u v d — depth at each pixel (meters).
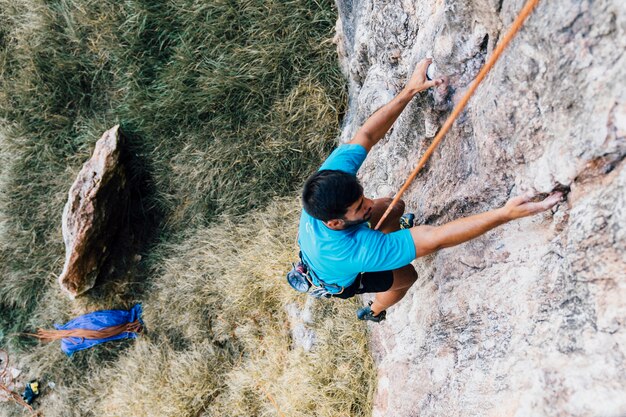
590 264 1.79
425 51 2.85
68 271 5.41
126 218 5.71
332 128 5.08
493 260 2.45
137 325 5.67
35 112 5.74
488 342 2.42
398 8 3.04
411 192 3.27
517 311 2.25
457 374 2.64
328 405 4.17
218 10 5.00
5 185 5.84
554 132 1.89
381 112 2.65
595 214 1.76
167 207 5.65
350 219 2.19
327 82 5.00
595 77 1.64
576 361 1.82
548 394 1.90
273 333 4.92
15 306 6.11
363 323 4.31
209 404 5.11
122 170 5.44
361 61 4.03
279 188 5.26
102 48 5.45
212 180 5.30
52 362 5.88
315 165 5.17
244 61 5.02
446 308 2.82
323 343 4.44
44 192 5.90
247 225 5.30
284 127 5.11
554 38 1.72
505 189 2.31
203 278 5.39
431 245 2.14
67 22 5.45
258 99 5.11
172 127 5.34
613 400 1.67
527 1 1.82
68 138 5.78
